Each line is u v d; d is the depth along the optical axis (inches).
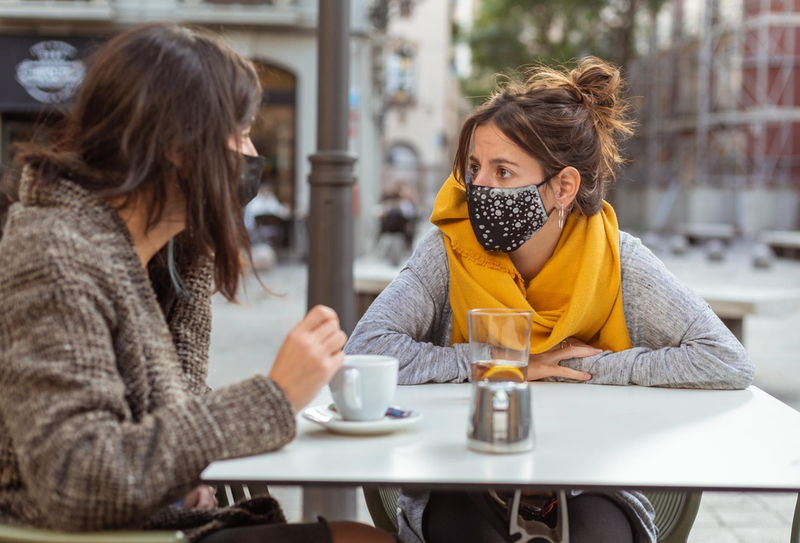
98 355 47.5
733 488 48.0
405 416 61.3
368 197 729.6
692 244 1027.9
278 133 677.9
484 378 62.7
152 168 53.1
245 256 58.4
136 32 54.1
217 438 48.9
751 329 366.9
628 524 68.7
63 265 48.2
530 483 47.9
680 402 69.7
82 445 45.3
